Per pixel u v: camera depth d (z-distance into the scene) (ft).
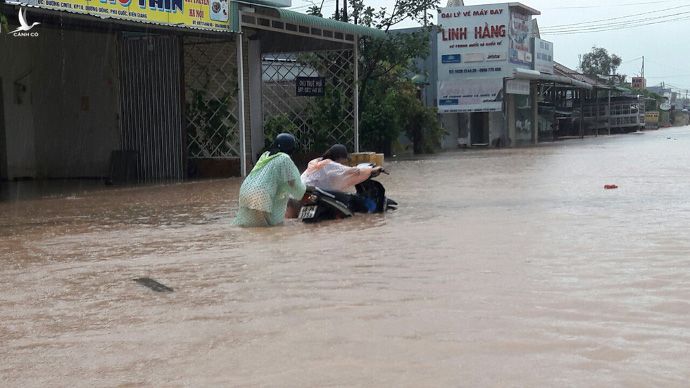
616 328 13.19
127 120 58.59
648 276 17.30
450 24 120.47
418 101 99.35
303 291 16.85
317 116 76.18
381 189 32.32
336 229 27.48
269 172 28.66
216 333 13.75
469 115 123.65
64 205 38.58
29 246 24.99
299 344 12.84
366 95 89.81
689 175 48.01
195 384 11.12
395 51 88.69
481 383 10.68
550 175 50.78
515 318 13.98
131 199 41.29
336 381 10.95
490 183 45.44
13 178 58.23
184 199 40.91
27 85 59.06
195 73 59.77
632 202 32.94
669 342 12.33
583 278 17.26
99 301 16.67
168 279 18.80
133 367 12.05
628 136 167.32
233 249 23.29
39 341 13.70
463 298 15.66
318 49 74.38
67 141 59.98
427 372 11.20
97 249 24.07
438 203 34.91
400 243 23.38
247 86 60.29
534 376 10.90
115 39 58.13
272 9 57.36
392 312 14.71
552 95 161.48
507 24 118.62
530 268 18.57
